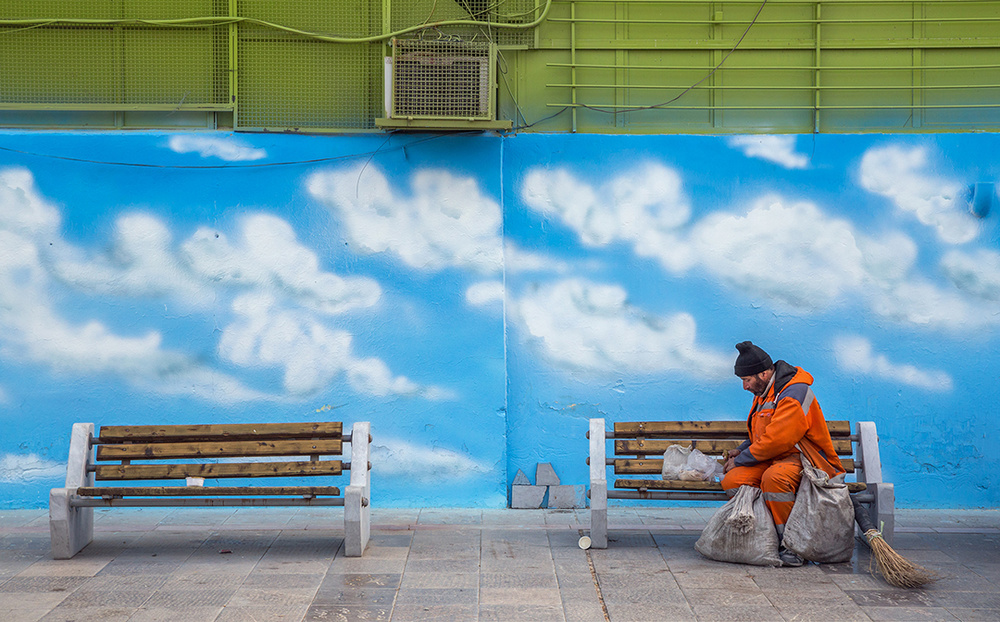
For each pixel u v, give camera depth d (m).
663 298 6.38
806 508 4.72
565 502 6.26
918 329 6.35
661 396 6.36
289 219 6.25
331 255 6.25
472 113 6.02
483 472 6.25
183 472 4.94
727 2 6.47
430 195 6.26
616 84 6.48
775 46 6.46
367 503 5.15
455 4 6.36
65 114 6.28
